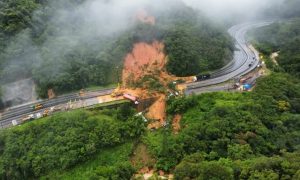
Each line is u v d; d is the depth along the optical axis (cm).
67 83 18662
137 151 16162
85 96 18475
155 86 18650
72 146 15338
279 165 12169
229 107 16750
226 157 14688
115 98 18238
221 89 19262
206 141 15462
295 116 16750
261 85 18988
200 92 18975
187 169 12988
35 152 15388
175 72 19900
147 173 15400
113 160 15650
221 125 15688
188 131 15975
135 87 18800
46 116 17188
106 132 15962
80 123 16062
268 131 15638
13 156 15388
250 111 16650
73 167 15250
